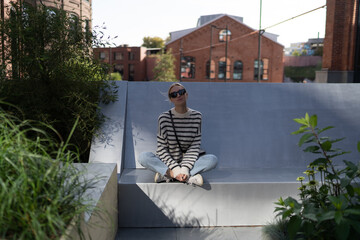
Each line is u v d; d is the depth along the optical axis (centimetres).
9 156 137
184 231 286
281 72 4672
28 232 120
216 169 343
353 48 2050
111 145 337
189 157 287
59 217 126
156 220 292
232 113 389
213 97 401
